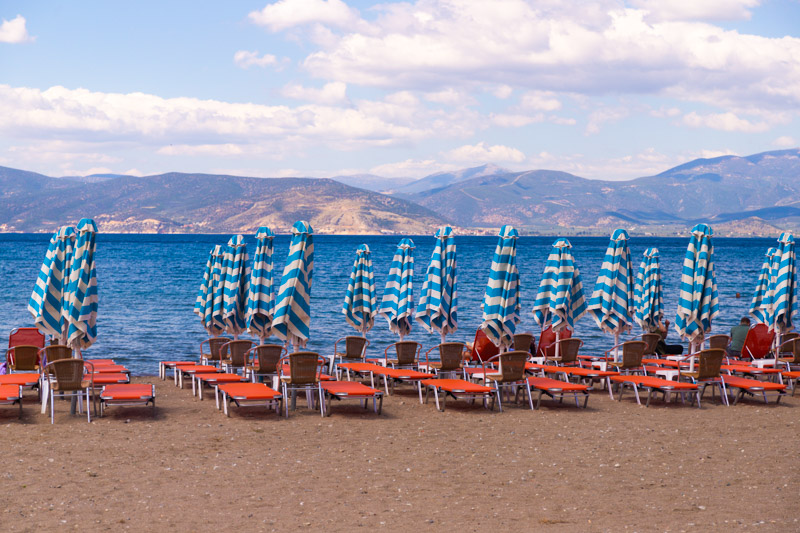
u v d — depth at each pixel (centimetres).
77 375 891
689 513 554
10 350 1068
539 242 18812
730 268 6234
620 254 1241
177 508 557
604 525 524
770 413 1001
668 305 2830
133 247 11388
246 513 547
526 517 545
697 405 1059
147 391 902
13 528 502
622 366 1174
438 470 687
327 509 561
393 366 1197
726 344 1348
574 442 811
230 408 987
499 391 1028
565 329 1338
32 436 791
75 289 945
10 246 11150
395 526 521
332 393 933
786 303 1341
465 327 2228
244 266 1261
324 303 2839
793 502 584
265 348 1018
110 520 525
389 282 1264
